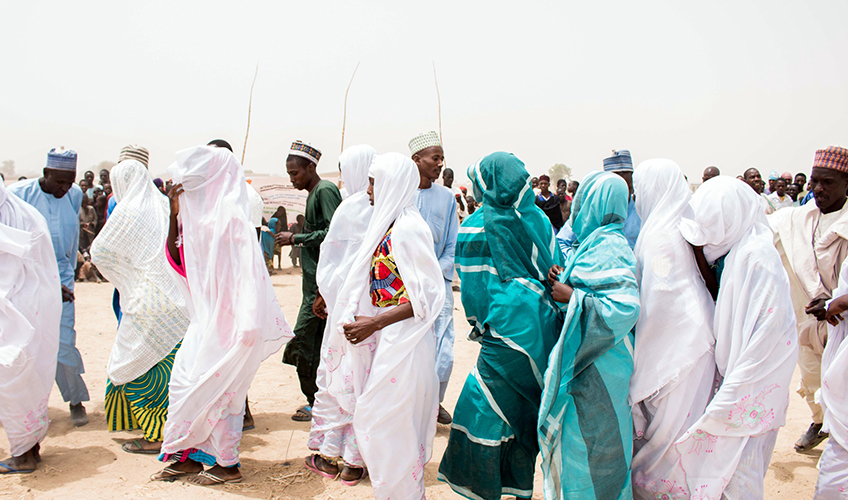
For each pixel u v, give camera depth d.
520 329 3.27
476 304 3.44
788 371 3.08
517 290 3.30
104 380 6.18
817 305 3.87
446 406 5.67
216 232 3.82
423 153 5.24
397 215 3.46
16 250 3.97
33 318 4.06
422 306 3.28
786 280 3.11
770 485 4.22
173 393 3.78
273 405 5.68
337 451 4.04
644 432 3.35
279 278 14.51
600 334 3.02
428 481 4.15
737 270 3.11
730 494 3.09
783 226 4.70
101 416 5.22
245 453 4.49
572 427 3.13
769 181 13.74
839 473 3.41
